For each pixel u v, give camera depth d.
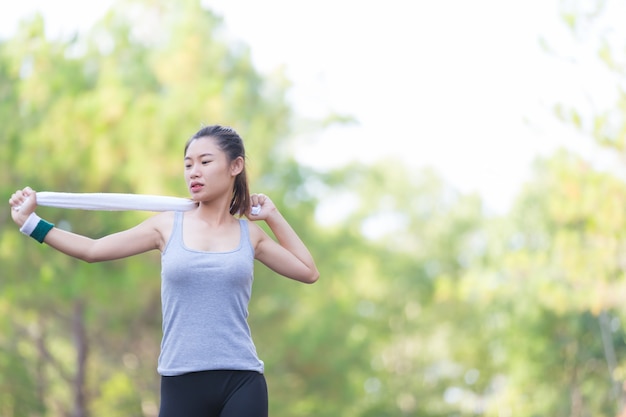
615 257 18.25
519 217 29.58
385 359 47.62
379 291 44.50
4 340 21.61
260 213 5.37
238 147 5.11
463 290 30.45
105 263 18.14
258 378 4.93
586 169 17.80
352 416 27.52
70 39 19.41
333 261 25.69
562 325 28.66
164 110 18.86
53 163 17.77
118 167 18.22
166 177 18.27
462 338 45.72
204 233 4.99
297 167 23.33
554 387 30.31
